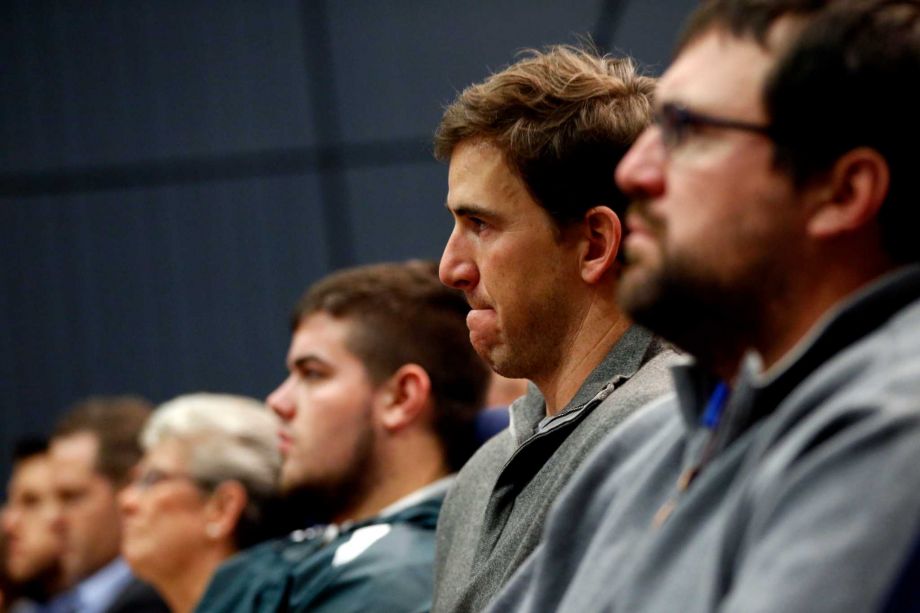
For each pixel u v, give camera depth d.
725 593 2.20
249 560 5.74
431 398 5.36
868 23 2.40
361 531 5.10
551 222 3.71
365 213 12.28
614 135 3.70
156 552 6.64
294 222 12.42
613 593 2.48
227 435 6.80
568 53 3.97
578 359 3.72
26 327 12.79
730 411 2.42
